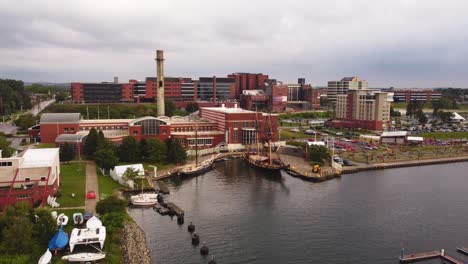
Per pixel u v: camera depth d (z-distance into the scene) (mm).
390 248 96938
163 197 133750
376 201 133750
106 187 132500
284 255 92125
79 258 79062
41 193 110312
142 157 180000
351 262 89375
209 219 113938
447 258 90562
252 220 113625
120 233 95625
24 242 78750
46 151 127500
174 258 88750
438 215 120562
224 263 87438
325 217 117188
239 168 184000
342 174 175750
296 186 152500
